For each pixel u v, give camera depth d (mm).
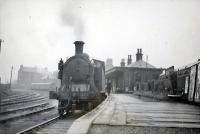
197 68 15664
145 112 10336
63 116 14578
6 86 46406
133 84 41438
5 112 14984
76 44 21391
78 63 20094
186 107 13273
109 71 47375
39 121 12836
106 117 8523
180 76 19797
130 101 18031
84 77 19812
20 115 14102
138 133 6238
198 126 6934
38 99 30281
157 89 26906
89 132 6273
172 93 19953
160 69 42469
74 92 17375
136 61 45125
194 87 15711
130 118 8398
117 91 41719
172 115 9383
